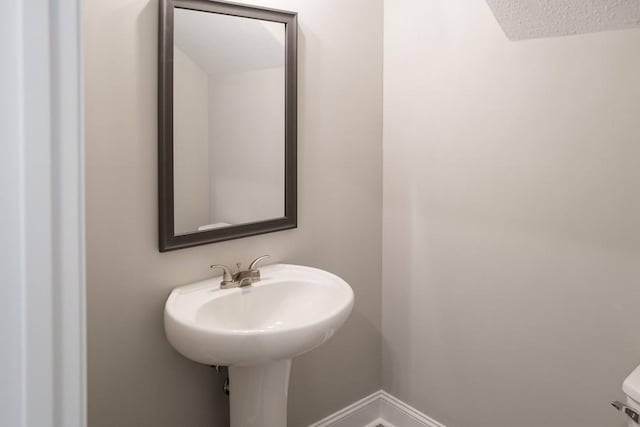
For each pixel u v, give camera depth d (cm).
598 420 179
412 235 234
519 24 176
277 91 199
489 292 207
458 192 214
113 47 157
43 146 52
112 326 166
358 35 226
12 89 50
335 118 222
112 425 169
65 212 55
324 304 185
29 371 53
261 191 199
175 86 170
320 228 223
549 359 191
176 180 174
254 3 190
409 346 241
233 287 184
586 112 173
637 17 152
